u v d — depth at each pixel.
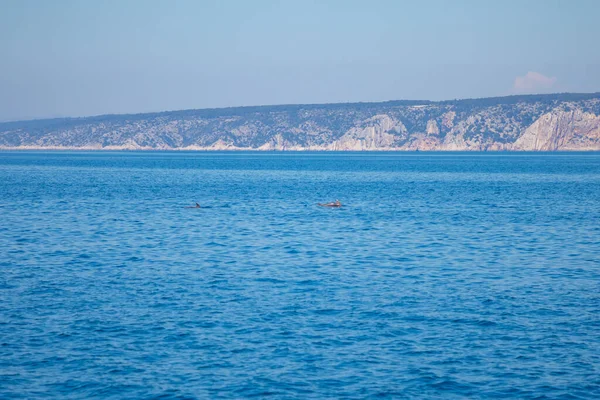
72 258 55.75
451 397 28.25
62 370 30.56
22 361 31.50
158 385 29.14
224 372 30.45
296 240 66.44
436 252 59.56
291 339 34.44
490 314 38.78
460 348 33.34
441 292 44.00
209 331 35.56
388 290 44.53
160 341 34.06
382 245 63.44
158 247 61.81
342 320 37.53
